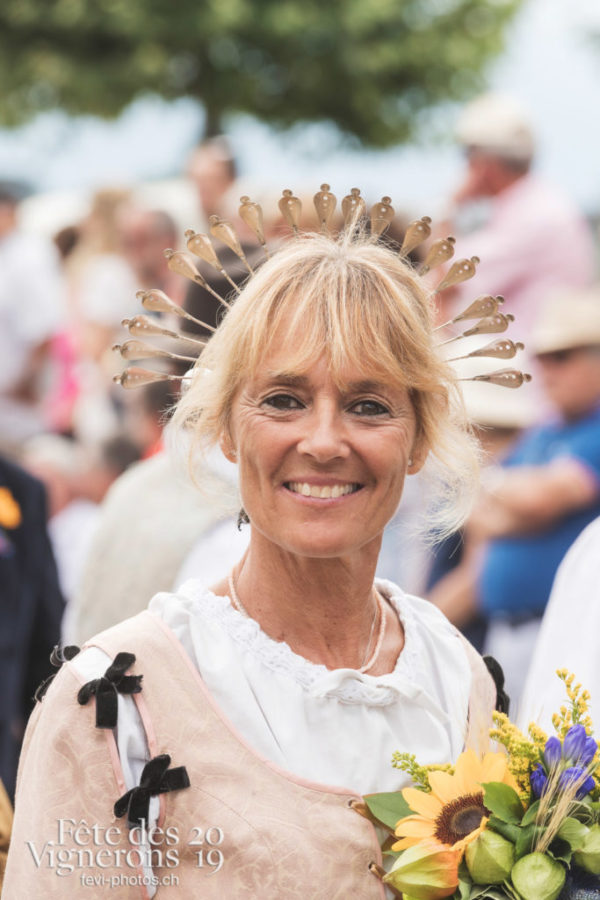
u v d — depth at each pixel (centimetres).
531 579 887
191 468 408
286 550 394
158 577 571
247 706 380
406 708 403
